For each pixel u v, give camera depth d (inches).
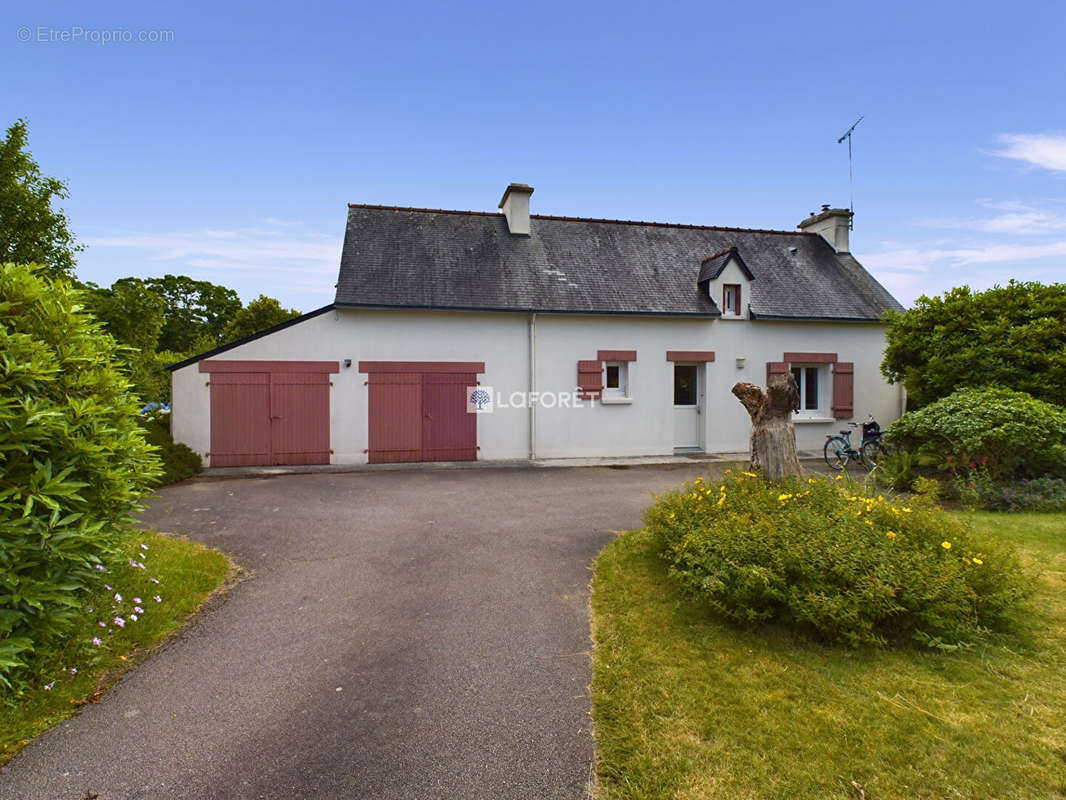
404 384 480.7
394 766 104.2
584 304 512.4
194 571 199.6
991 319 417.1
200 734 114.1
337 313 468.8
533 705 123.8
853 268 638.5
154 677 136.4
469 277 510.0
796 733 111.2
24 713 117.3
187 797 96.3
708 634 152.6
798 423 561.6
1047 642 147.0
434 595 187.9
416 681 134.6
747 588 149.6
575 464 480.4
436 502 325.7
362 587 195.5
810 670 134.3
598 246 583.2
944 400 362.0
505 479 405.1
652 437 532.4
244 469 445.1
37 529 126.0
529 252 553.3
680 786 97.8
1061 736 110.0
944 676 131.4
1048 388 374.0
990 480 313.6
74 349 150.8
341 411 470.0
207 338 1262.3
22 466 131.6
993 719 115.3
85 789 98.1
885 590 139.1
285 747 109.9
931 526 176.6
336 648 151.6
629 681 131.3
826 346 572.1
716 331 546.3
